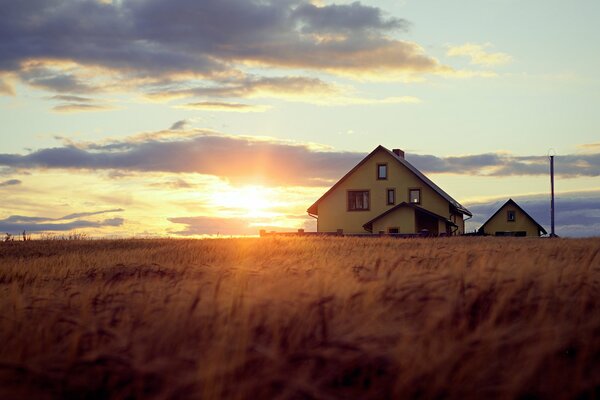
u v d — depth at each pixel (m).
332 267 7.98
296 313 5.00
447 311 5.05
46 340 4.80
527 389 4.04
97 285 7.91
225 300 5.64
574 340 4.64
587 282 6.01
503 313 5.16
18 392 3.91
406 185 56.72
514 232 74.19
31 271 12.53
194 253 18.50
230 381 3.95
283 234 44.53
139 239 33.00
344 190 57.88
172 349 4.62
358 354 4.27
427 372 3.98
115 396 4.02
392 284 5.98
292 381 3.90
